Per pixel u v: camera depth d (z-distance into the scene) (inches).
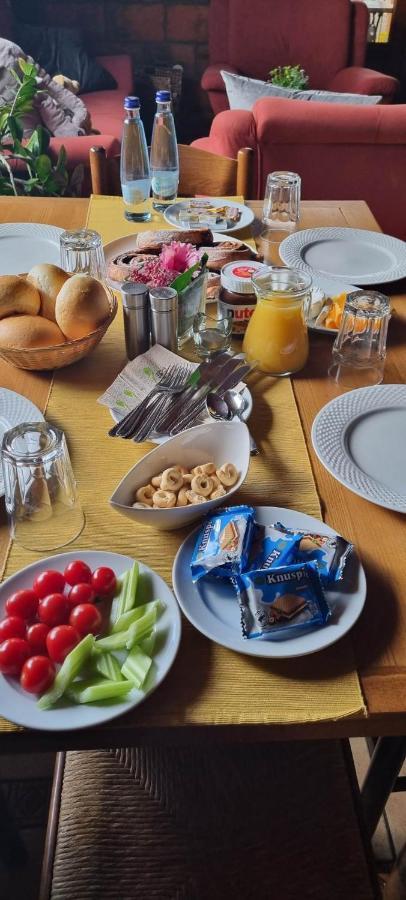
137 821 30.3
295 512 27.9
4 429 32.2
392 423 34.0
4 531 28.1
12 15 139.3
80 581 24.4
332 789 31.5
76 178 92.8
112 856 29.2
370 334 37.5
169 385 34.9
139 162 55.8
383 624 24.7
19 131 84.4
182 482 28.3
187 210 56.0
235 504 29.2
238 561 24.4
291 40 140.6
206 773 31.9
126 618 23.2
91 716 20.9
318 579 24.0
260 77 144.9
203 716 21.6
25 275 40.2
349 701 22.1
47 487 27.8
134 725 21.4
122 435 32.4
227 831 30.0
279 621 23.1
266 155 94.3
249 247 48.1
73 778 32.0
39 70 104.5
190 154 63.7
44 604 23.4
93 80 142.8
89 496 29.8
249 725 21.6
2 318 35.6
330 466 30.6
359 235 52.2
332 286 45.2
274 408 35.5
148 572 25.1
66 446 30.0
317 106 91.4
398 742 30.8
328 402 36.0
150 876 28.6
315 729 22.0
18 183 89.7
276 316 36.1
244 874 28.7
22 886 42.3
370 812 35.0
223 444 30.0
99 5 156.1
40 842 45.0
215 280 43.6
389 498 29.1
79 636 22.8
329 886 28.4
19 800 47.5
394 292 46.5
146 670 21.7
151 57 163.9
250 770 32.1
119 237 52.1
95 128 124.0
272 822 30.3
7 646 22.0
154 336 37.1
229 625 23.7
